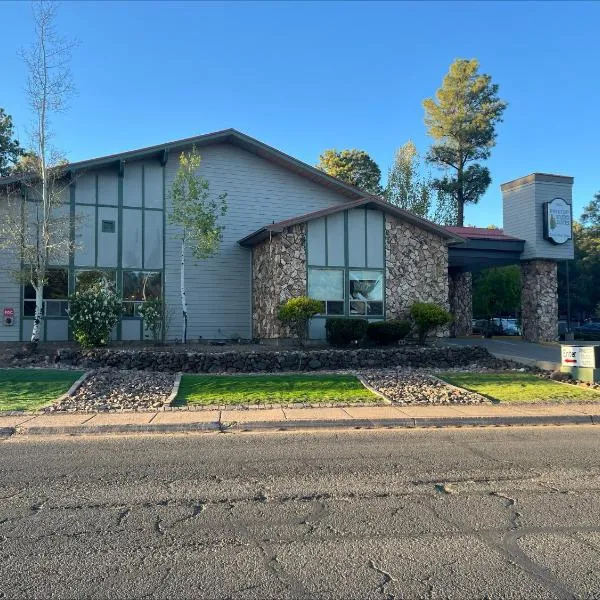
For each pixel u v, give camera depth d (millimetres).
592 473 7336
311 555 4711
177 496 6312
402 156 42812
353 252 20594
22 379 13992
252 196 23094
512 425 11078
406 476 7168
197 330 21984
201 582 4219
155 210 21438
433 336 21062
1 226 18391
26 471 7391
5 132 31625
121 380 14086
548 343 25469
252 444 9133
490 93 48281
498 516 5676
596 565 4527
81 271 20312
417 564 4539
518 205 27641
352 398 13000
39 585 4168
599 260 49750
